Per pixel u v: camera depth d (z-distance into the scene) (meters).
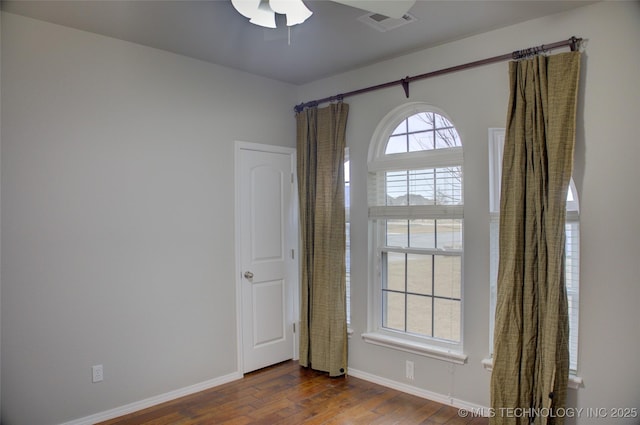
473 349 2.93
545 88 2.52
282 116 3.97
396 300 3.48
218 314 3.46
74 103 2.75
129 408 2.96
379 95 3.45
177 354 3.21
